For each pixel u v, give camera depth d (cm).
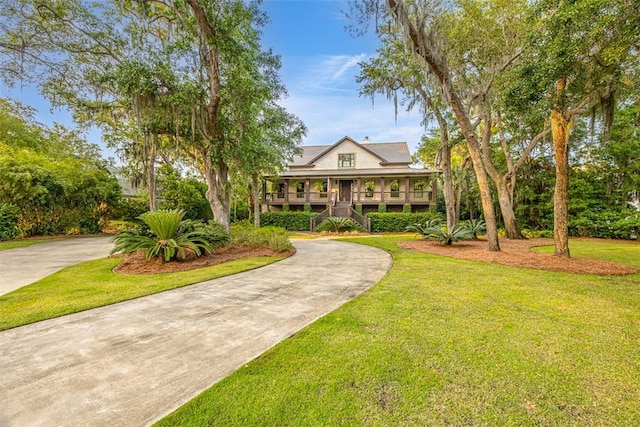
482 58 1080
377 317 357
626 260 791
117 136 1572
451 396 207
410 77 1149
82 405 200
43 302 430
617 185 1623
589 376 232
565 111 754
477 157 926
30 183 1384
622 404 198
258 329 331
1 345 293
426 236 1211
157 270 661
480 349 276
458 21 1001
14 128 1672
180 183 2031
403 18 729
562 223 791
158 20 1029
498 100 955
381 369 241
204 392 213
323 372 237
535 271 633
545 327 327
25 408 196
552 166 1708
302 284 539
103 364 255
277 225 2222
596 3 486
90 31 1001
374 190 2375
